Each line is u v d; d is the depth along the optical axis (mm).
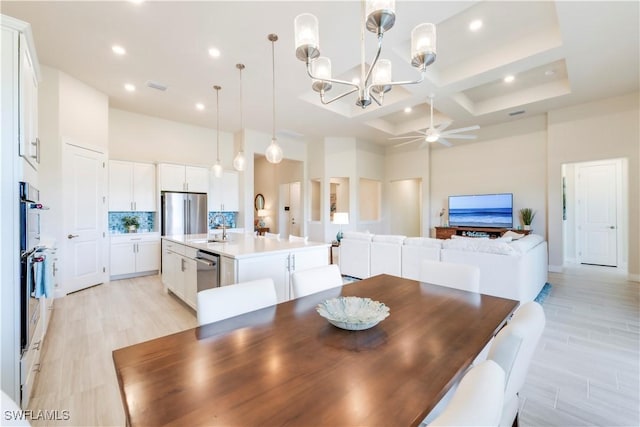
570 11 2750
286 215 8805
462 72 4137
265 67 3789
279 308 1525
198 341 1138
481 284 3457
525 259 3324
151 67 3779
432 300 1663
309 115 5633
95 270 4441
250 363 972
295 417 714
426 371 926
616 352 2451
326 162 7410
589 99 4965
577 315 3268
